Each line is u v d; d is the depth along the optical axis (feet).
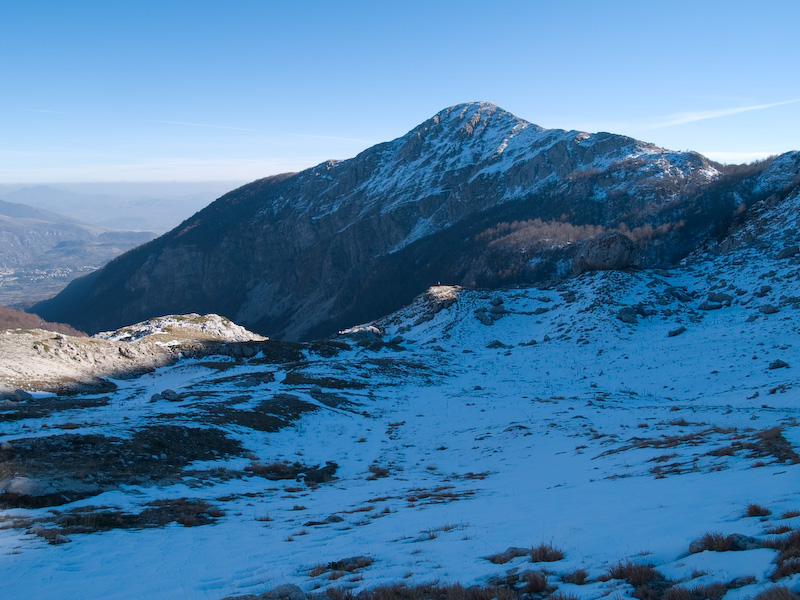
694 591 23.25
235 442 100.63
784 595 20.13
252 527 50.75
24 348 202.49
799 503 32.63
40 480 62.18
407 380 201.57
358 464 99.71
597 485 54.95
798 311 199.62
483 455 96.58
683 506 37.73
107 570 36.27
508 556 32.37
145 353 241.96
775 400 107.65
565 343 238.89
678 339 210.18
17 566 37.09
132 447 82.48
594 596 24.34
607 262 314.14
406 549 37.22
